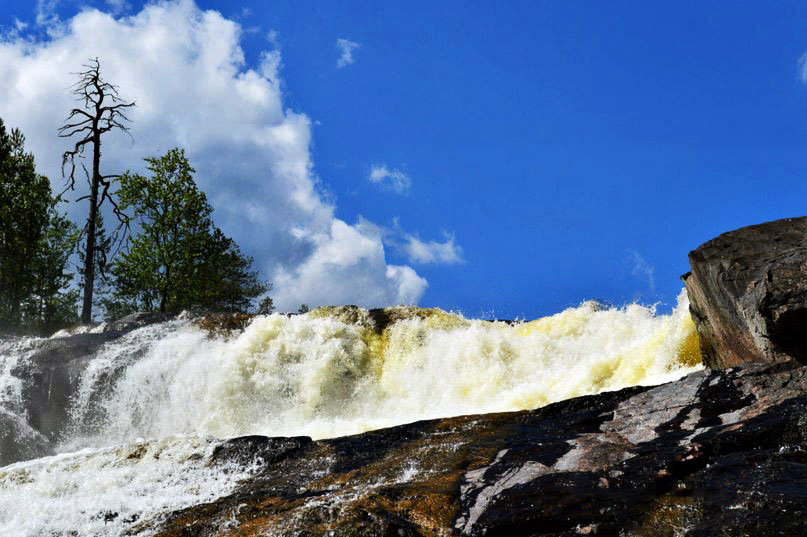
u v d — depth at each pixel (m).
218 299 33.19
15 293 29.69
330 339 15.54
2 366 15.13
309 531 4.57
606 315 14.45
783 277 7.30
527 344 14.12
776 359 7.33
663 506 4.15
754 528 3.64
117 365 15.19
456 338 15.02
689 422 5.61
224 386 14.77
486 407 12.45
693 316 9.57
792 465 4.30
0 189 29.58
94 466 7.41
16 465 7.95
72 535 5.38
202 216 30.11
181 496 6.07
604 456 5.16
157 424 14.71
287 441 7.29
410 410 14.13
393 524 4.47
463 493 4.90
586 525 4.12
